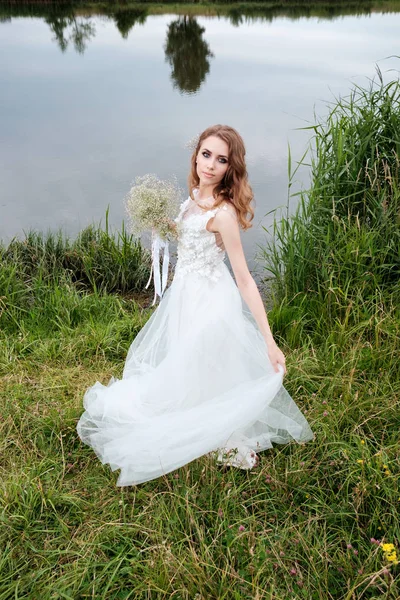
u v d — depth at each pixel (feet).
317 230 12.83
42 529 7.57
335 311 11.86
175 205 8.44
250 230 17.95
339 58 48.26
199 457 8.55
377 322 11.14
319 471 8.41
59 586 6.77
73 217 18.66
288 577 6.86
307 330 12.06
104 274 15.52
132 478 8.21
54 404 10.14
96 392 9.89
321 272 12.40
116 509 7.90
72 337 12.34
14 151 24.79
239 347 8.66
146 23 77.20
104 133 27.25
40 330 12.43
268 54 51.78
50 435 9.33
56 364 11.45
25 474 8.29
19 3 88.84
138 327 12.65
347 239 12.32
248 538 7.23
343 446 8.71
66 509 7.95
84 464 8.82
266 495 8.10
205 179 7.93
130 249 15.80
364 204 12.67
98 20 77.00
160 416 8.73
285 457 8.76
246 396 8.14
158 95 35.19
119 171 22.36
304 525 7.61
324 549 7.01
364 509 7.74
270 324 12.09
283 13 93.61
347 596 6.31
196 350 8.43
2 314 12.66
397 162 12.23
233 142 7.67
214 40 61.87
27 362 11.27
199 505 7.85
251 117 29.40
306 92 34.65
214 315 8.44
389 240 12.48
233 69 44.09
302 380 10.34
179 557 6.98
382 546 6.71
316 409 9.65
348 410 9.41
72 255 15.85
